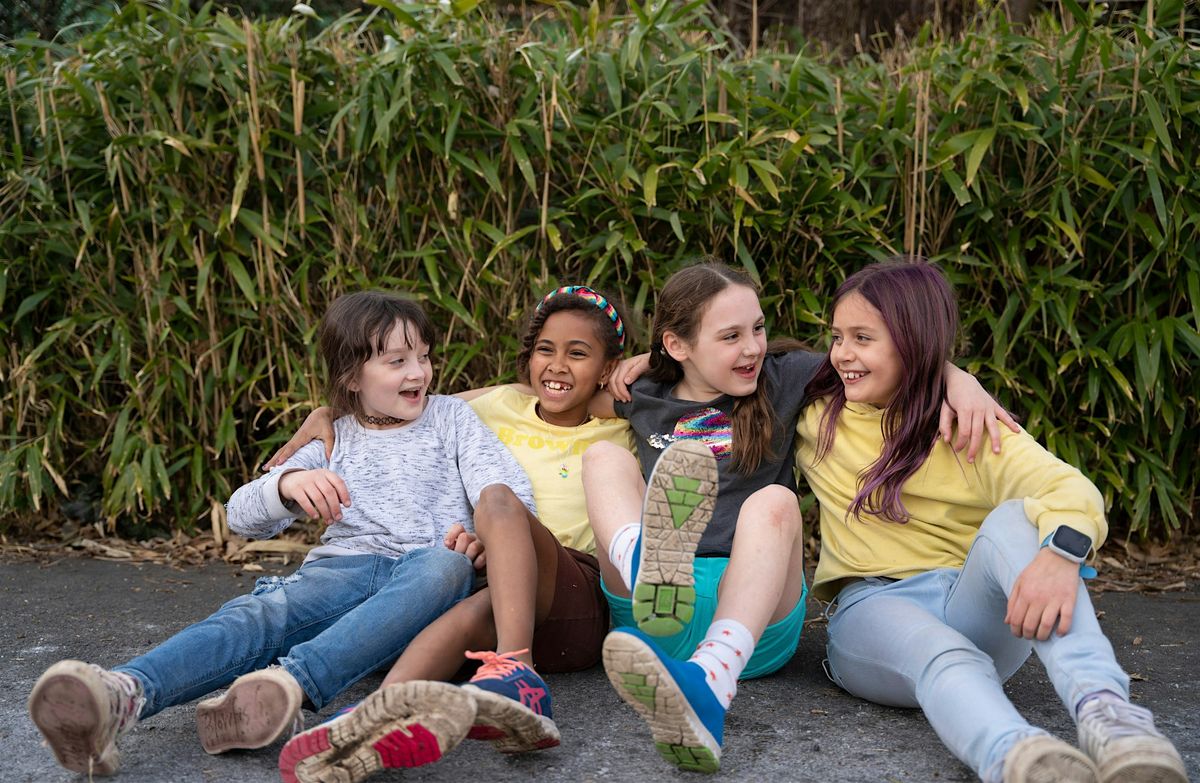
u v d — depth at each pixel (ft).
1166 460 10.86
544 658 7.00
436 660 6.07
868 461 6.90
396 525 7.18
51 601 9.07
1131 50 10.20
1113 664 5.20
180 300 10.50
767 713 6.45
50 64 10.93
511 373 10.52
